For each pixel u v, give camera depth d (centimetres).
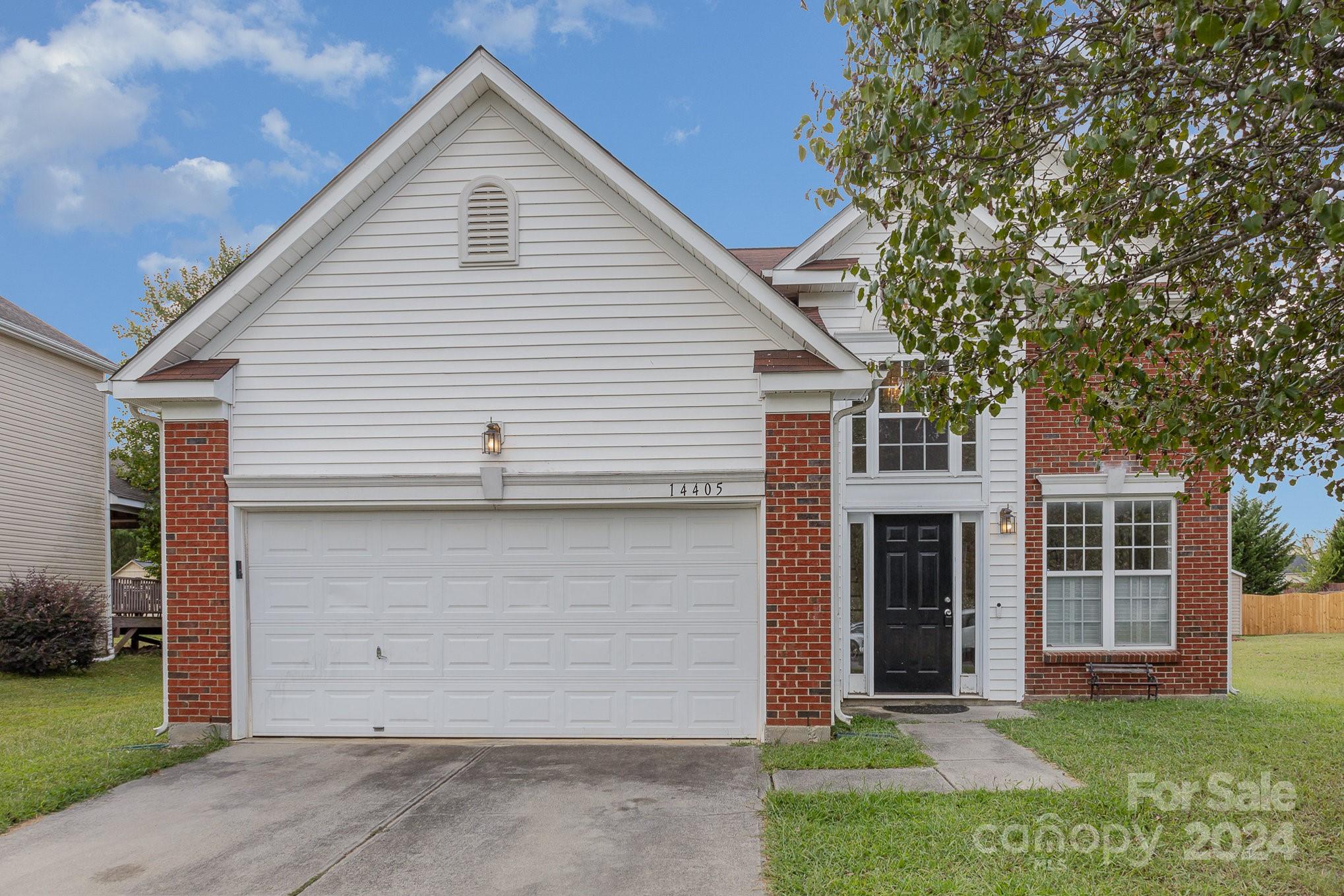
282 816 605
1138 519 1020
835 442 848
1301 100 369
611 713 820
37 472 1728
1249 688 1167
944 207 471
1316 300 512
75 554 1834
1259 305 508
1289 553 2581
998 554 1007
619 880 487
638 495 812
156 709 1063
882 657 1019
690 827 567
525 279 835
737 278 793
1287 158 464
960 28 416
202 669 825
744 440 809
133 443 2411
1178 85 452
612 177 805
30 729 932
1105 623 1015
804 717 781
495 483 813
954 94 472
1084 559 1022
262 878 498
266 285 845
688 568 821
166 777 706
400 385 839
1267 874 467
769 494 794
